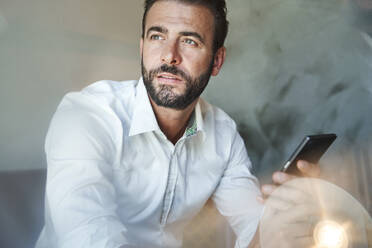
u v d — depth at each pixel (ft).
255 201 4.95
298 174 4.03
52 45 6.68
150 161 4.33
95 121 3.97
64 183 3.41
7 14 6.08
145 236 4.49
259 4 10.68
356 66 10.21
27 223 5.24
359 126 10.02
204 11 4.09
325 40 10.58
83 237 2.91
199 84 4.20
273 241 3.33
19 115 6.28
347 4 10.16
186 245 6.28
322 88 10.63
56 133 3.80
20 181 5.49
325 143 3.93
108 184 3.61
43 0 6.50
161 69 4.02
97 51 7.41
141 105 4.26
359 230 2.95
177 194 4.62
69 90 6.98
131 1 7.89
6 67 6.14
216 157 4.99
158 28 4.04
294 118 10.82
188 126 4.71
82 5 7.06
